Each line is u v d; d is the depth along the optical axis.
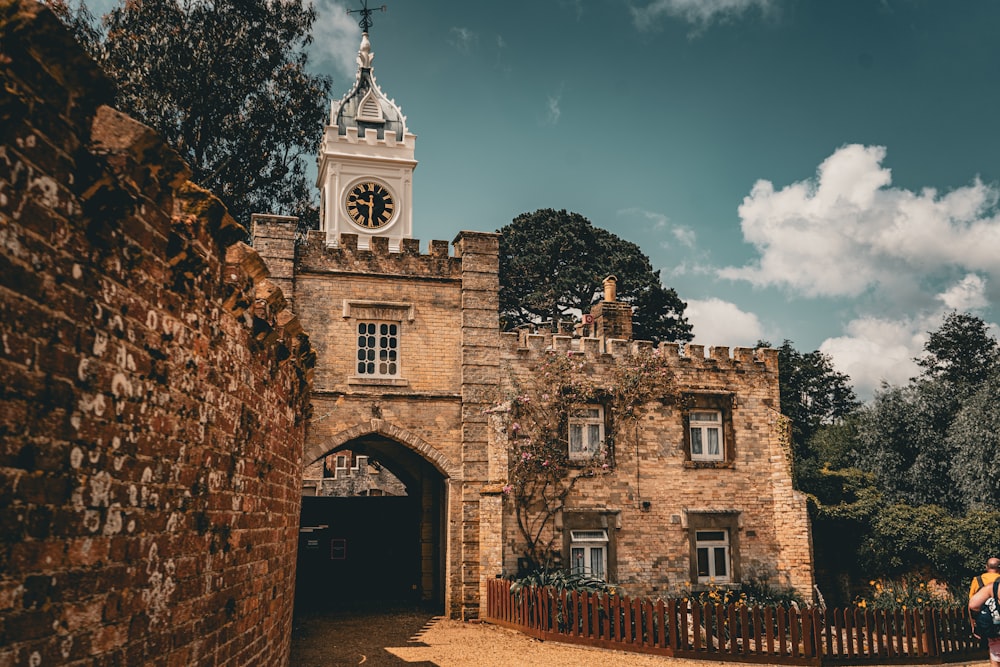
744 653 17.14
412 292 23.47
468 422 23.14
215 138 31.52
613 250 47.88
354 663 15.61
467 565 22.47
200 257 5.80
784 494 25.91
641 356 25.59
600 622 18.30
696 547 25.09
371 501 29.09
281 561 9.59
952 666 17.80
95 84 4.15
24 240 3.67
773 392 26.88
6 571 3.53
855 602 25.11
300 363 10.59
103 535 4.41
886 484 34.12
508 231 48.78
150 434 5.05
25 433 3.68
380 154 34.56
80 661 4.16
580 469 24.42
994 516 25.86
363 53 36.94
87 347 4.24
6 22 3.49
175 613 5.46
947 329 50.78
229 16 30.62
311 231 22.97
